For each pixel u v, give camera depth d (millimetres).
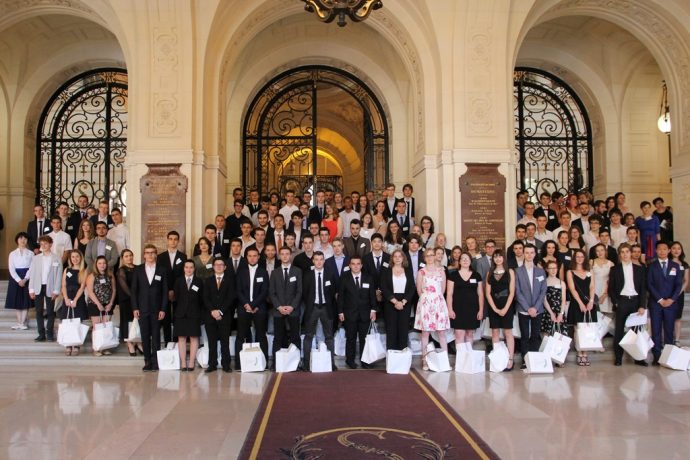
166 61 9938
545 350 7766
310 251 8750
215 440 4996
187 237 9766
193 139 9984
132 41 9992
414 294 8797
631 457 4602
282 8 11164
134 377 7465
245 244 9180
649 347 8094
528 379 7336
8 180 13586
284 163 14523
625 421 5512
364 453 4641
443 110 10242
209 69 10453
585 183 14727
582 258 8266
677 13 10672
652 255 10055
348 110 17406
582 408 5957
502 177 10156
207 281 7910
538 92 14828
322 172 19812
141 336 7922
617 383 7082
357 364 8281
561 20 13094
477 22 10180
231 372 7809
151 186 9820
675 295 8297
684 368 7867
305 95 14711
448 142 10234
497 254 8031
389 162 14359
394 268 8219
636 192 14055
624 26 11508
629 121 14148
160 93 9922
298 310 8148
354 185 18578
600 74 14164
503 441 4957
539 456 4613
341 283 8289
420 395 6520
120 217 9898
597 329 8016
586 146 14758
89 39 13734
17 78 13617
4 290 11094
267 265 8562
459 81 10203
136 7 9852
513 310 8047
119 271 8430
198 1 10047
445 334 8273
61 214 10680
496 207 10117
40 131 14305
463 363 7816
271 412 5816
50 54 13766
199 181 9992
